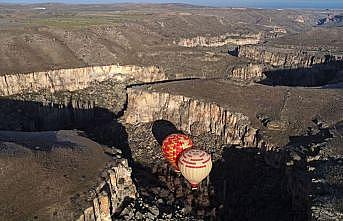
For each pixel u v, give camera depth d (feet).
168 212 252.01
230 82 440.86
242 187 308.19
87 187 227.81
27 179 224.12
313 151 295.89
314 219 221.05
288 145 317.83
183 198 289.33
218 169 332.19
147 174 323.37
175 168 319.47
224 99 392.06
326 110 360.89
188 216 255.50
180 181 312.91
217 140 368.89
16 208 208.23
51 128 451.53
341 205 227.81
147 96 415.64
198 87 423.23
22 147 250.16
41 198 215.51
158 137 387.75
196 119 390.21
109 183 241.55
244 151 345.31
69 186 225.56
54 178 227.81
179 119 401.49
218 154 350.84
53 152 250.57
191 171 285.84
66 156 249.34
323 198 235.61
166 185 307.99
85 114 472.44
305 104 375.86
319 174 260.62
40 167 233.14
